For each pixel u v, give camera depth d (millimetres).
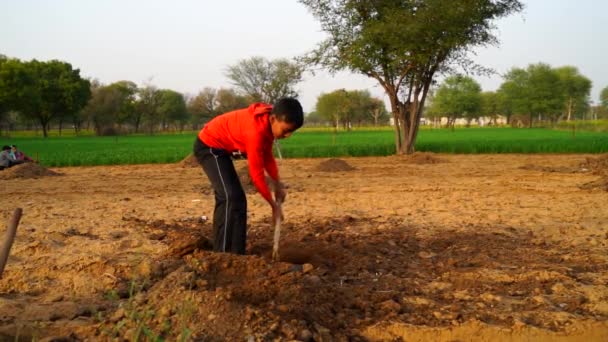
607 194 10156
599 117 105812
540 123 87375
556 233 6699
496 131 59531
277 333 3547
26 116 67000
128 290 4484
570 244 6145
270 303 3846
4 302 4191
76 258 5324
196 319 3541
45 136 69000
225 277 4250
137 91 87625
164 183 13180
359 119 97062
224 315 3580
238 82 63031
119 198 10227
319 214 8086
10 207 9031
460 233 6656
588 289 4605
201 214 8234
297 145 30125
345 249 5867
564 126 67438
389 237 6422
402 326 3877
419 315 4098
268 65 62781
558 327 3938
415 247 6020
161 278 4703
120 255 5484
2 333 3605
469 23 20547
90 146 37312
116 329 3410
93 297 4379
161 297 3809
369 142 33844
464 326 3891
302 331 3600
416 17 19844
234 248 4926
